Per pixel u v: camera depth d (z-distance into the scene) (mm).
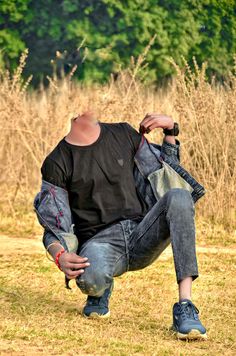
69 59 27578
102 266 6238
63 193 6332
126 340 6062
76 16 29703
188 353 5805
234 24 31156
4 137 12391
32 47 29641
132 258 6395
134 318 6758
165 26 30469
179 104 12148
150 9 30328
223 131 11945
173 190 6156
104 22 30000
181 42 30516
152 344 5977
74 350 5793
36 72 29250
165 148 6461
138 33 29922
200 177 11859
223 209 11562
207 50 30812
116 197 6383
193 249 6113
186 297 6125
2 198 12102
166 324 6602
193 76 12336
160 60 30031
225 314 7000
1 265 8750
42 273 8375
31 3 29719
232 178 11633
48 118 12586
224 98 12617
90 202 6359
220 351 5922
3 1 29344
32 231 10992
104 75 27359
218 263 9227
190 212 6109
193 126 12055
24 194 12344
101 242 6359
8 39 29391
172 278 8320
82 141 6352
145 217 6305
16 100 12477
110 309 7000
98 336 6121
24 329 6219
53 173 6305
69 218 6332
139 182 6473
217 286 8070
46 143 12391
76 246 6285
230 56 31047
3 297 7320
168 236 6285
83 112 6398
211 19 30922
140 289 7773
